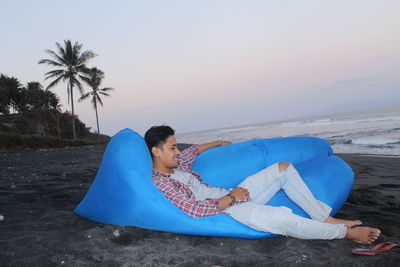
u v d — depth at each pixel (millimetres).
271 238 1970
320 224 1828
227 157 2578
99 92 32938
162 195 1912
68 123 33625
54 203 2707
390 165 6176
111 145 2127
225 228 1910
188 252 1719
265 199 2125
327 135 15469
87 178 4344
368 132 14492
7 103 39250
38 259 1513
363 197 3230
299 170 2395
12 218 2188
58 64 25438
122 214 1950
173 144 1997
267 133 25625
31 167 6355
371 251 1718
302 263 1597
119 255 1634
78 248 1679
